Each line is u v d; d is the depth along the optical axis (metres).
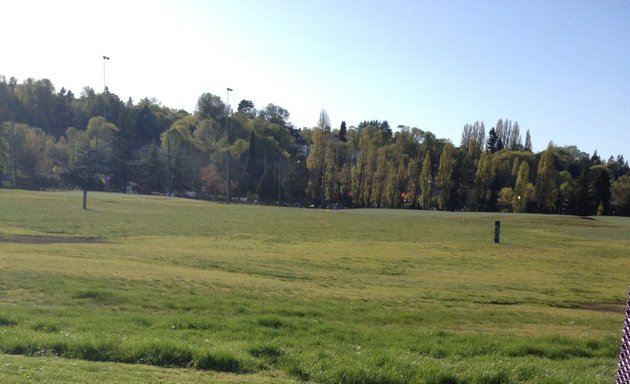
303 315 14.09
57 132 136.38
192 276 19.02
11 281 15.43
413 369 9.16
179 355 9.55
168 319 12.41
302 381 8.77
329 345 10.80
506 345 11.41
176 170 112.06
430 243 40.56
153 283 17.00
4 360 8.73
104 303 14.12
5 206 49.53
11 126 100.00
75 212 49.41
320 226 51.31
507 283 23.64
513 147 142.75
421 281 23.00
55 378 7.85
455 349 10.85
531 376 9.21
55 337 10.15
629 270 31.06
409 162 115.06
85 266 19.02
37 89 135.75
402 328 13.18
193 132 138.12
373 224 55.84
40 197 62.62
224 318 12.96
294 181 113.38
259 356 9.83
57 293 14.59
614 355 11.30
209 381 8.31
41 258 20.48
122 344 9.88
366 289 19.69
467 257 33.38
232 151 118.38
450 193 108.75
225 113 146.00
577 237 49.19
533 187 103.19
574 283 24.89
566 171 120.31
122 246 28.72
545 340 12.27
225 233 40.84
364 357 9.76
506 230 53.38
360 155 114.38
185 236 37.25
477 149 124.56
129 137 126.12
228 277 19.72
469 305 17.62
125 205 61.81
